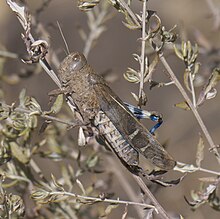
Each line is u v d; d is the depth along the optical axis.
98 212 1.43
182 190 1.53
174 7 2.51
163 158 1.34
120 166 1.46
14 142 1.39
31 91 1.66
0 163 1.38
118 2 1.34
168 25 2.50
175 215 1.36
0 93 1.46
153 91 2.20
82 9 1.34
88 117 1.34
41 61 1.34
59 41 1.73
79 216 1.43
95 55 2.46
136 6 1.98
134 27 1.34
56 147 1.43
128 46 2.46
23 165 1.39
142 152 1.34
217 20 1.48
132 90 2.14
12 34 2.20
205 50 1.48
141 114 1.34
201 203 1.37
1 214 1.35
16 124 1.36
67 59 1.34
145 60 1.34
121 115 1.34
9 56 1.46
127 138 1.34
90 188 1.42
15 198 1.35
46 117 1.34
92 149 1.43
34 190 1.35
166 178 1.58
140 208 1.43
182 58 1.35
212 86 1.35
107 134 1.34
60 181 1.40
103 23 1.49
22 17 1.34
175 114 1.94
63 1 2.52
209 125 1.97
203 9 2.42
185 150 1.86
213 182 1.38
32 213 1.40
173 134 1.90
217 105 2.00
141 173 1.34
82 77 1.34
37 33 1.43
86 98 1.34
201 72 1.48
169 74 1.34
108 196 1.35
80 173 1.41
